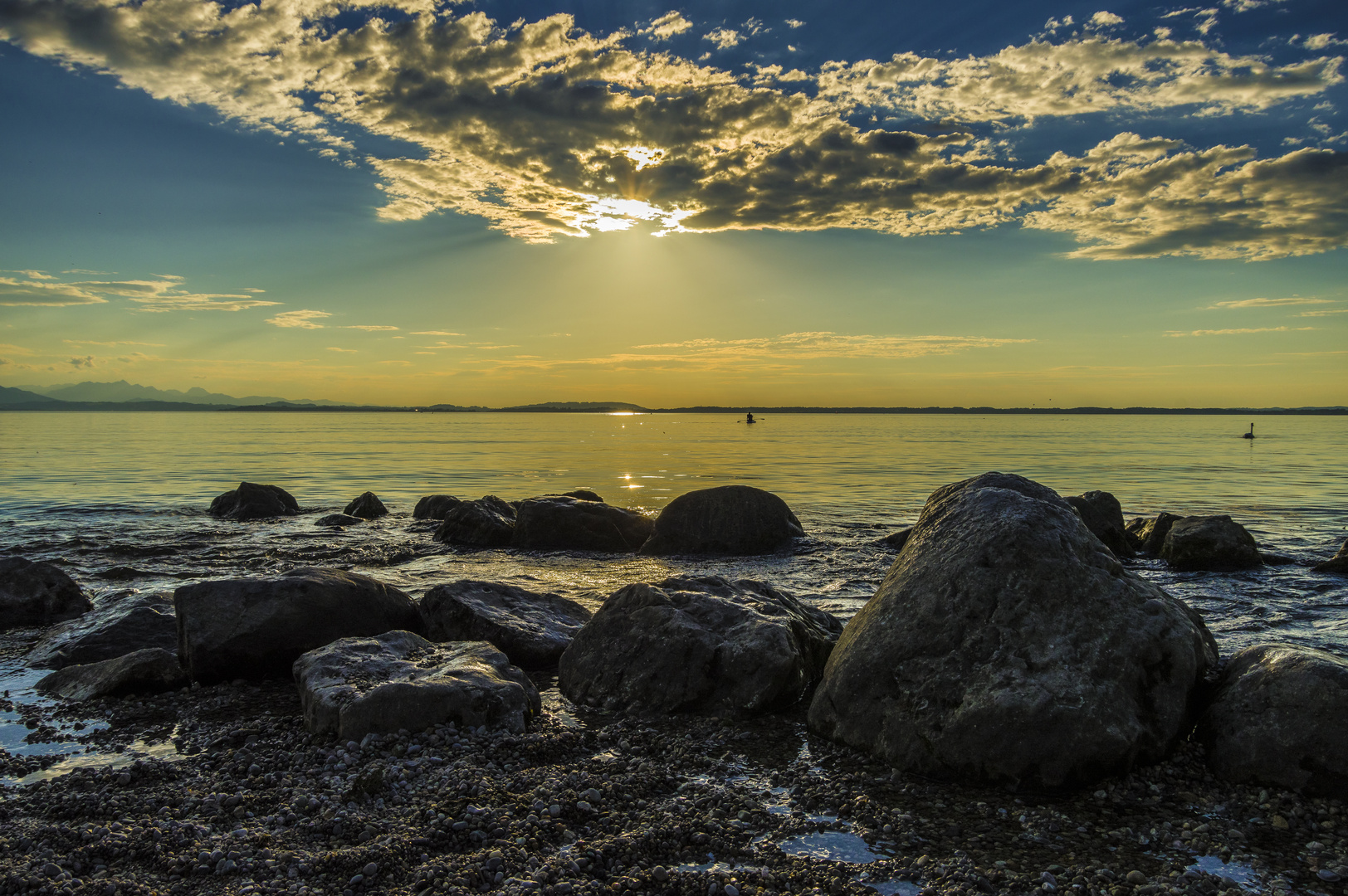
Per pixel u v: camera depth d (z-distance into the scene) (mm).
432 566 15789
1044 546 6742
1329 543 18234
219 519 21828
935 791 5746
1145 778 5734
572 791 5516
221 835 4945
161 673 8141
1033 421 189500
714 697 7512
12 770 6148
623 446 65062
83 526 20203
